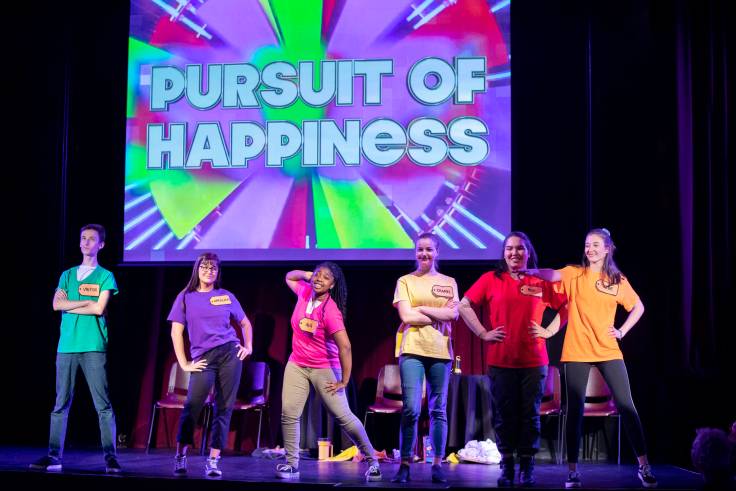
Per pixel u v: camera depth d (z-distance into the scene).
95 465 5.23
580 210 6.38
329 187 6.47
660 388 6.07
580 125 6.43
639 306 4.79
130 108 6.72
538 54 6.52
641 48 6.36
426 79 6.48
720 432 3.22
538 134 6.47
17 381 6.74
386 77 6.51
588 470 5.43
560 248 6.37
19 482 4.79
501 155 6.35
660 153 6.11
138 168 6.66
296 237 6.46
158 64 6.73
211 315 4.93
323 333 4.75
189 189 6.60
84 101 6.89
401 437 4.67
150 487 4.65
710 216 5.79
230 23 6.70
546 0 6.54
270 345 6.54
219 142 6.61
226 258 6.50
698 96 5.92
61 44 6.89
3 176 6.88
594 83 6.41
